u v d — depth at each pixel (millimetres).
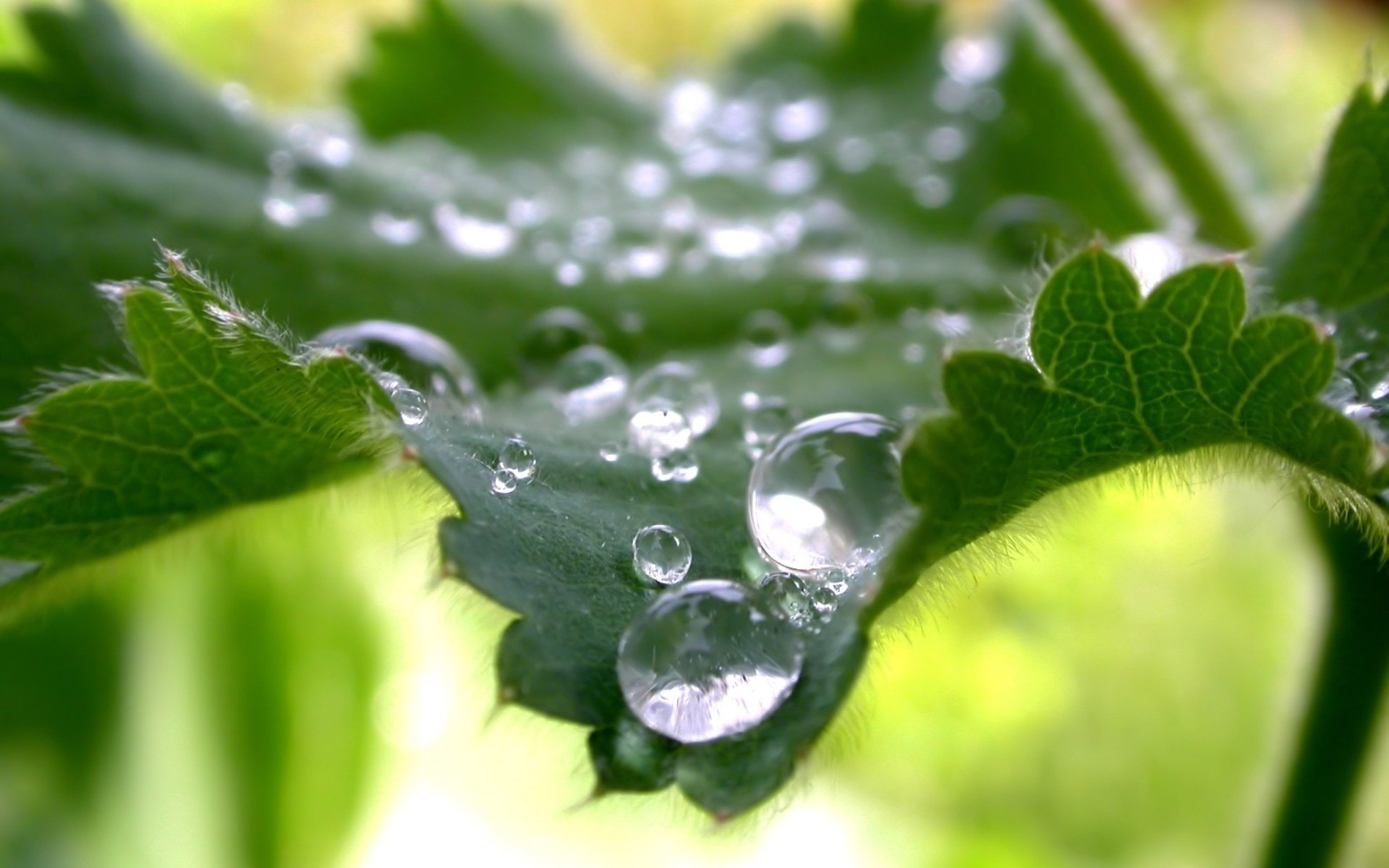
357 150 107
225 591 114
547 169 118
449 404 91
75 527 79
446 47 125
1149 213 111
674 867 172
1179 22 163
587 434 88
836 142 120
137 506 79
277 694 117
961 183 115
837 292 105
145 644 115
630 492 83
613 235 107
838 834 168
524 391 98
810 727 74
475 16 125
